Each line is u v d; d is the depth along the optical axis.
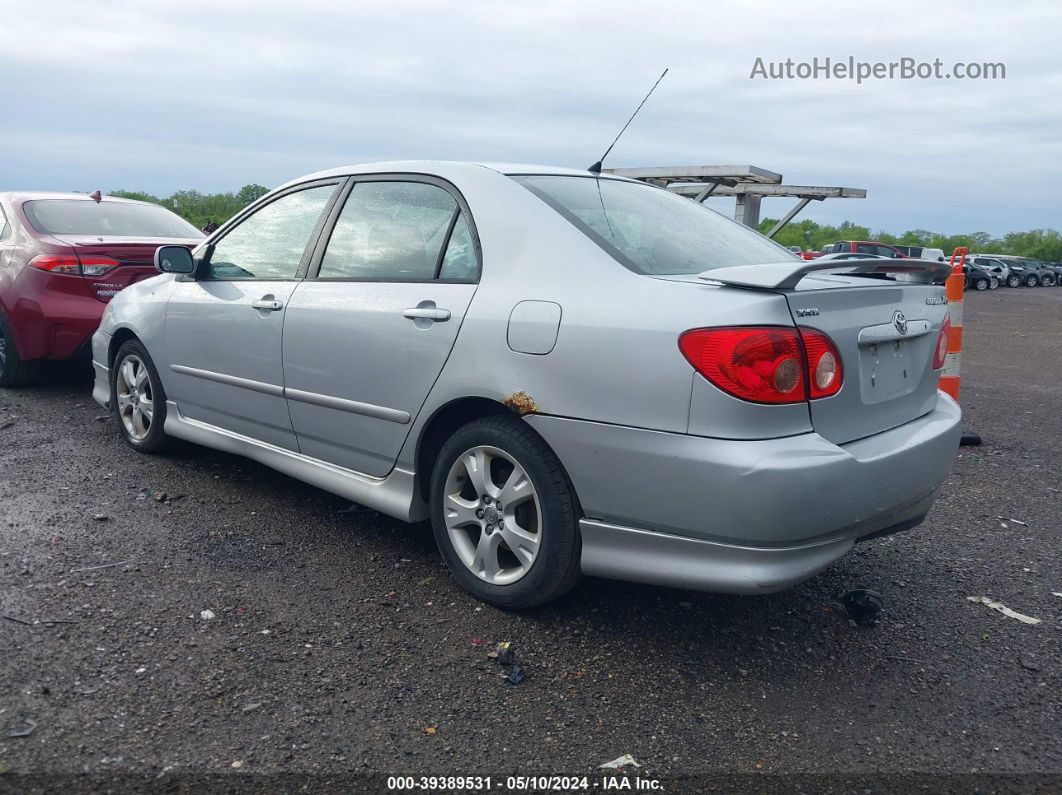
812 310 2.71
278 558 3.66
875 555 3.99
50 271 6.25
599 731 2.54
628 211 3.43
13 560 3.49
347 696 2.65
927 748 2.53
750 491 2.54
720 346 2.58
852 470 2.68
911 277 3.36
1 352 6.73
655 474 2.70
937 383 3.39
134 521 4.01
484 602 3.30
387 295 3.47
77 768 2.25
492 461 3.23
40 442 5.28
